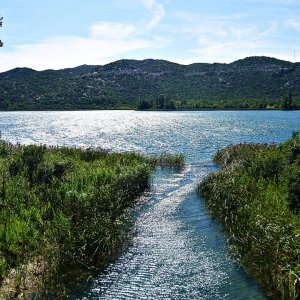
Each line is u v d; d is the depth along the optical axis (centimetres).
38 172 1998
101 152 2988
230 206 1664
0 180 1856
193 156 3803
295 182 1454
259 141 5072
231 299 1020
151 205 1938
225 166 2734
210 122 9156
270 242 1141
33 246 1279
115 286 1096
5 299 995
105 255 1283
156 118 11319
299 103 15938
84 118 11750
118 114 14375
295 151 2133
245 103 16375
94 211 1480
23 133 6681
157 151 4206
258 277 1129
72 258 1208
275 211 1370
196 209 1853
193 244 1399
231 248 1343
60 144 4944
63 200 1585
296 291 930
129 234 1504
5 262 1150
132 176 2117
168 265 1228
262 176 1955
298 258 1014
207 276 1151
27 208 1545
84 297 1036
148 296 1044
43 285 1079
